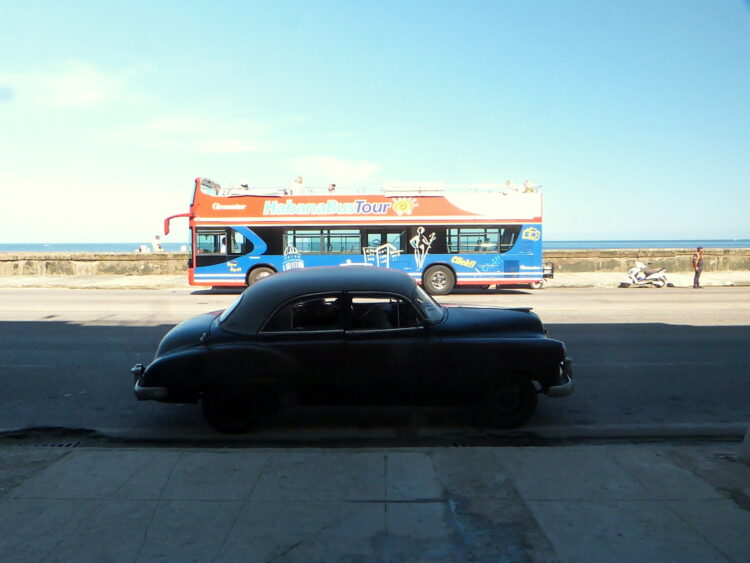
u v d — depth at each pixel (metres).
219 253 18.62
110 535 3.46
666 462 4.53
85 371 8.22
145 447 5.39
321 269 6.28
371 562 3.18
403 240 18.48
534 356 5.56
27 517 3.69
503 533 3.46
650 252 28.19
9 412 6.41
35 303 16.75
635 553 3.24
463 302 16.22
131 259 27.58
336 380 5.46
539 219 18.52
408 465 4.46
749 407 6.51
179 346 5.69
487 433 5.71
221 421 5.64
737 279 24.66
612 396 6.93
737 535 3.42
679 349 9.63
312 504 3.83
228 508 3.78
